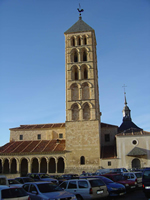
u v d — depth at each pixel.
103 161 59.97
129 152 58.25
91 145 62.19
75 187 23.89
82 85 68.12
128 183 30.12
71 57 71.75
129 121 93.38
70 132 64.38
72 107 66.56
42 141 74.44
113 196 25.36
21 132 79.00
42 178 37.41
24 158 69.12
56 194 19.75
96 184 23.77
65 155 63.31
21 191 18.03
